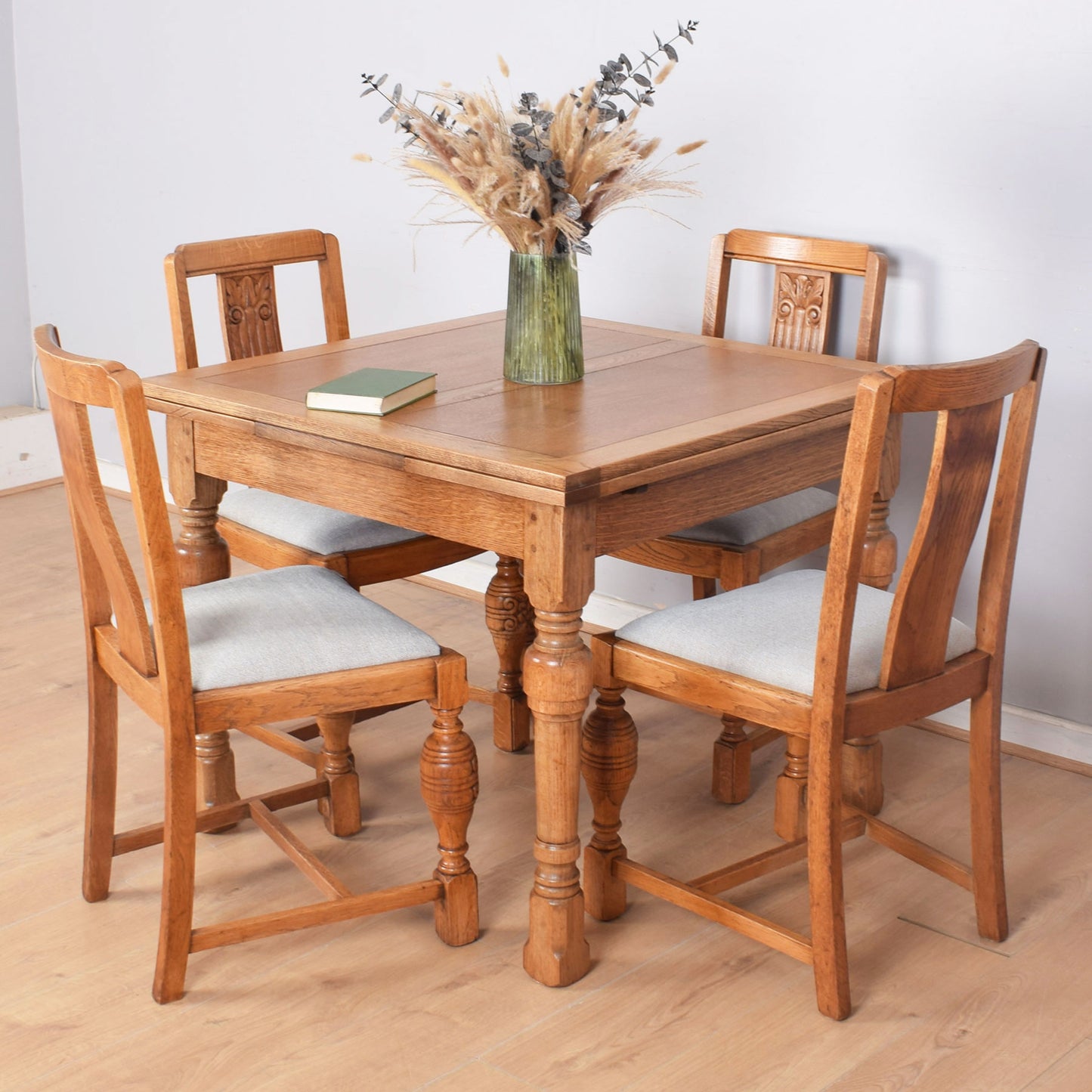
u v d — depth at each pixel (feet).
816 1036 6.33
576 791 6.50
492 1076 6.08
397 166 11.49
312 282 12.41
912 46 8.64
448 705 6.68
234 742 9.27
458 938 7.02
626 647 6.73
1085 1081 6.05
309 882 7.59
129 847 7.38
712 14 9.43
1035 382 6.26
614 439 6.40
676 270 10.11
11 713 9.59
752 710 6.32
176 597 6.00
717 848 7.97
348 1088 6.00
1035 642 9.05
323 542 8.22
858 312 9.23
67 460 6.40
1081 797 8.56
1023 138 8.34
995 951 6.97
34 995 6.63
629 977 6.78
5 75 14.29
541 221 7.16
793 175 9.35
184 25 12.66
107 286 14.25
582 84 10.27
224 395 7.28
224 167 12.80
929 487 5.86
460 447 6.24
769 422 6.73
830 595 5.86
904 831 8.05
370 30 11.39
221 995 6.63
